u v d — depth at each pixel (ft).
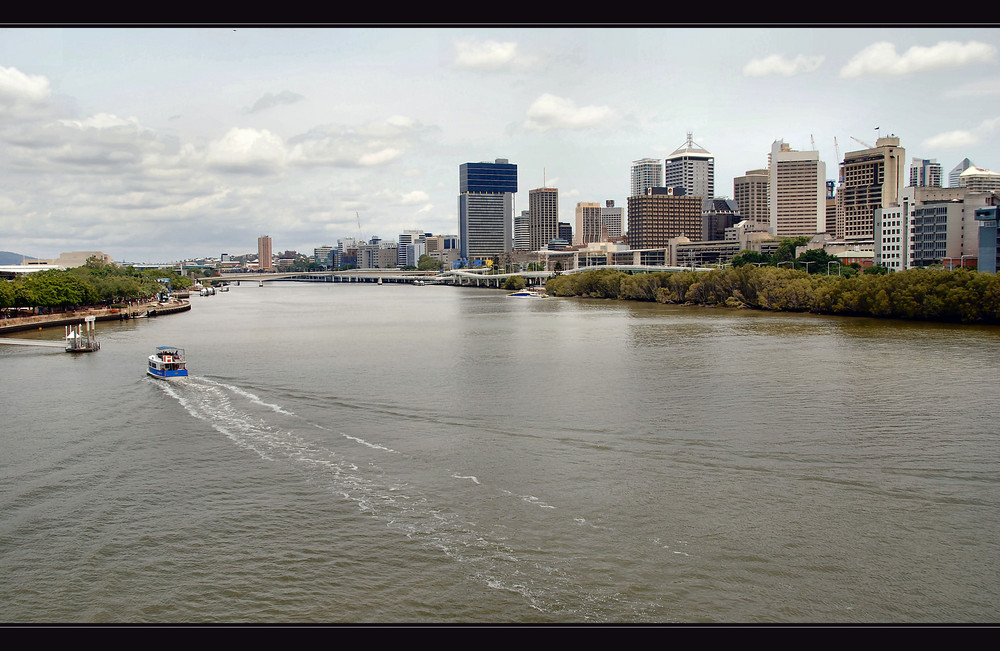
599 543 237.45
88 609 208.54
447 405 417.28
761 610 202.39
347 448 336.08
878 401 407.44
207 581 220.43
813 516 255.29
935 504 264.52
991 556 228.22
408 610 204.44
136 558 234.17
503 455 322.34
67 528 255.50
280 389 468.34
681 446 330.54
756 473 295.48
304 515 261.44
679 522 251.60
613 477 292.81
